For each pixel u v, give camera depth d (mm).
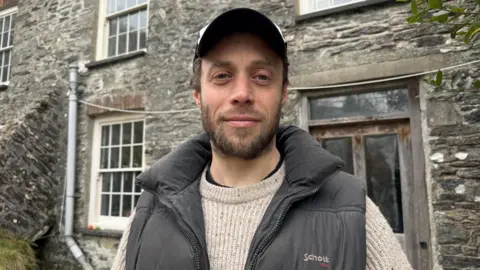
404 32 3375
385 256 1058
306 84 3779
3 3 7016
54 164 5238
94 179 5223
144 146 4754
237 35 1250
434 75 3156
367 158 3631
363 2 3551
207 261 1111
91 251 4883
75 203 5172
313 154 1227
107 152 5273
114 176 5156
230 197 1243
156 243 1194
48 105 5262
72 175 5086
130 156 5031
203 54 1293
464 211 2967
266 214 1137
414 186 3307
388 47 3434
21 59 6145
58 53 5734
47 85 5738
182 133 4465
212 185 1310
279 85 1294
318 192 1188
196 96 1487
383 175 3535
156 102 4715
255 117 1229
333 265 1029
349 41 3627
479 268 2857
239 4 4316
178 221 1192
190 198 1263
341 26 3688
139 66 4953
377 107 3578
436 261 3053
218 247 1151
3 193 4551
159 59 4781
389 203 3479
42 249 5203
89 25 5523
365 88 3578
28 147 4891
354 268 1010
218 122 1253
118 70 5121
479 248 2877
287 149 1310
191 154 1438
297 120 3834
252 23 1232
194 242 1132
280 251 1059
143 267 1175
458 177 3025
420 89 3297
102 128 5395
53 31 5875
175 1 4781
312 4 4051
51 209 5125
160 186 1349
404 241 3342
